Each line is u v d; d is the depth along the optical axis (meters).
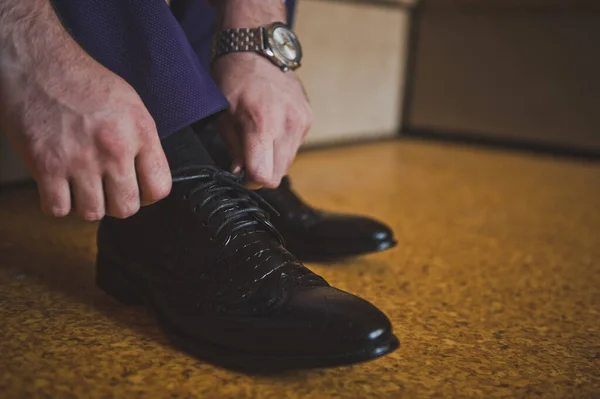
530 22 2.41
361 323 0.60
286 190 1.03
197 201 0.70
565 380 0.67
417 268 1.04
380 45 2.52
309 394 0.61
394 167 2.05
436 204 1.55
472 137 2.62
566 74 2.37
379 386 0.63
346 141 2.45
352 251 1.00
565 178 2.02
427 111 2.71
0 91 0.59
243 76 0.80
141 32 0.70
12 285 0.85
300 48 0.86
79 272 0.92
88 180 0.59
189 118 0.71
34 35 0.60
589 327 0.83
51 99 0.58
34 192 1.41
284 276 0.66
